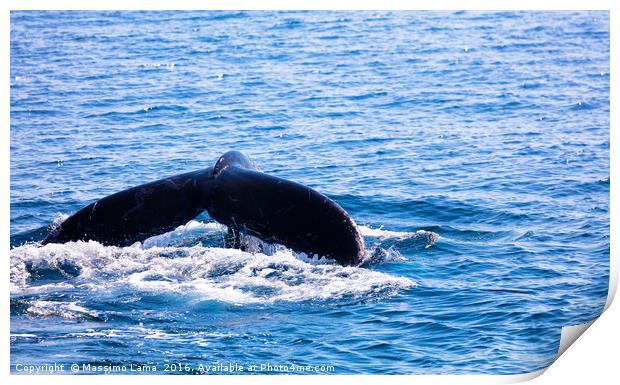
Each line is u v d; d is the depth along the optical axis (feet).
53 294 85.40
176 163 148.36
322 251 88.12
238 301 84.58
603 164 146.72
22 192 130.11
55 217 117.70
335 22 290.56
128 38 263.49
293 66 231.50
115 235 90.02
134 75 219.61
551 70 231.71
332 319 82.28
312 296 85.76
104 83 212.23
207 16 295.89
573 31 284.82
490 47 261.03
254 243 94.07
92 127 173.99
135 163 148.36
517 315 84.17
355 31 279.69
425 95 203.21
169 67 228.02
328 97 199.52
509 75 225.56
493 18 307.37
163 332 79.36
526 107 192.95
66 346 76.64
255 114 183.83
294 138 165.68
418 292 88.58
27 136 166.61
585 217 117.19
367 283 88.94
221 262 91.25
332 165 146.61
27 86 209.56
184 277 88.53
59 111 186.19
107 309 82.94
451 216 118.21
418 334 80.23
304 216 87.20
